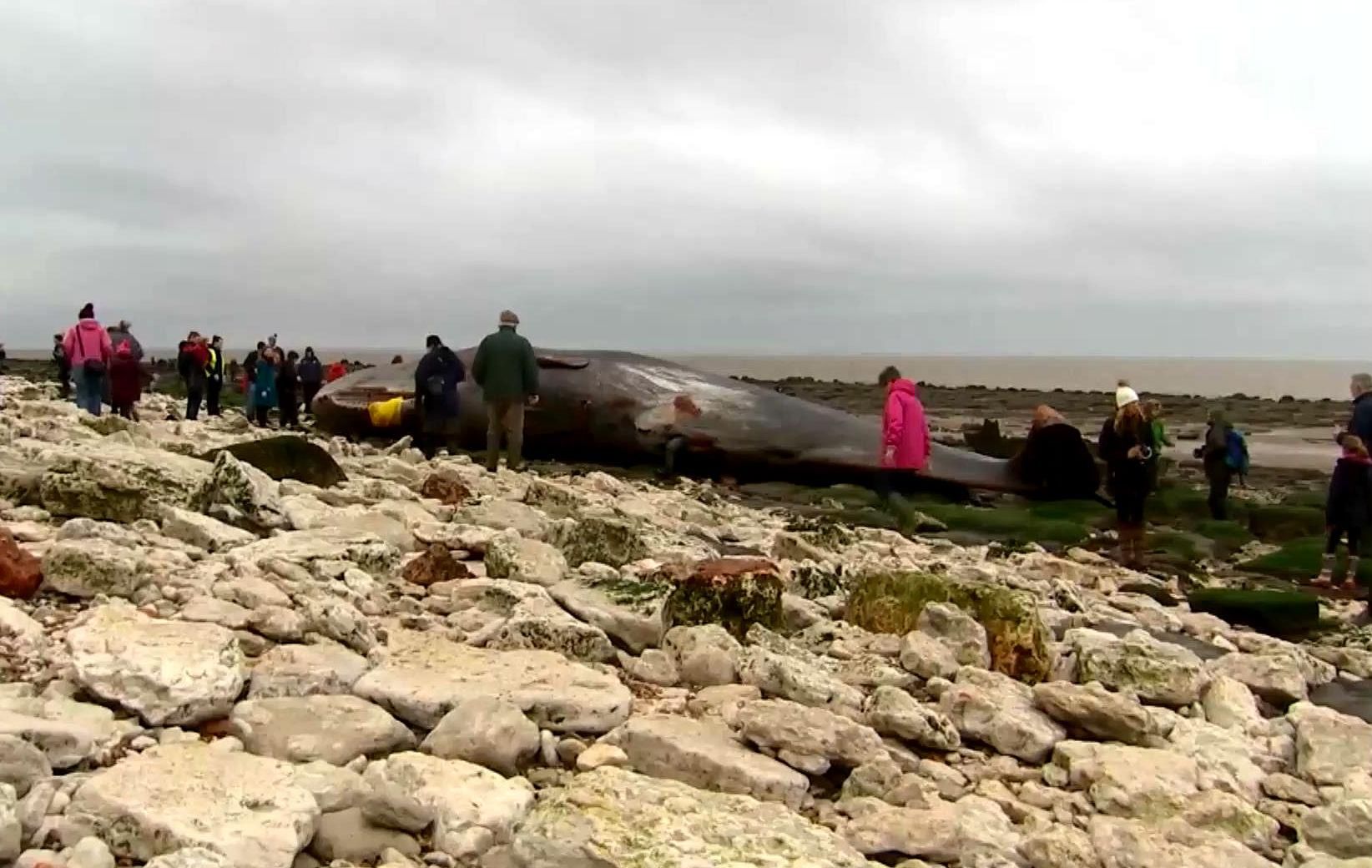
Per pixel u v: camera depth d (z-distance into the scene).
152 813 3.18
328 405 20.27
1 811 3.04
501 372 13.50
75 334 15.05
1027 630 6.21
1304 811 4.61
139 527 6.59
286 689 4.39
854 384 80.69
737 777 4.12
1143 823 4.20
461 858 3.36
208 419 19.80
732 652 5.43
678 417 17.53
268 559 5.94
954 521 14.33
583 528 8.02
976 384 122.88
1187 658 6.19
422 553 6.89
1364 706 6.95
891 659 6.09
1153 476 14.00
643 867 3.25
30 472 7.11
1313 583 11.59
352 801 3.56
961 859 3.85
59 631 4.75
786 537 9.19
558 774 4.11
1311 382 152.00
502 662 4.93
